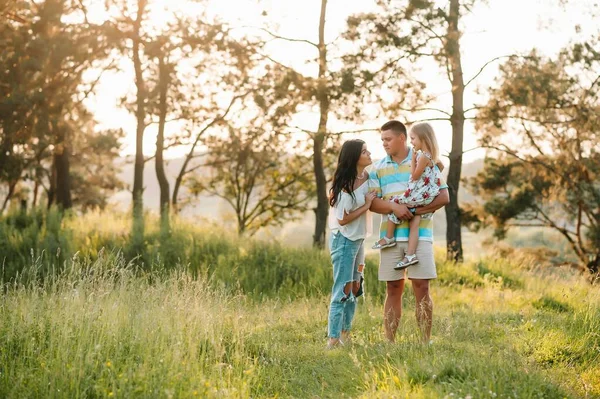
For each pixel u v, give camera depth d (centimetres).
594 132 2109
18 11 2102
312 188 3244
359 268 693
